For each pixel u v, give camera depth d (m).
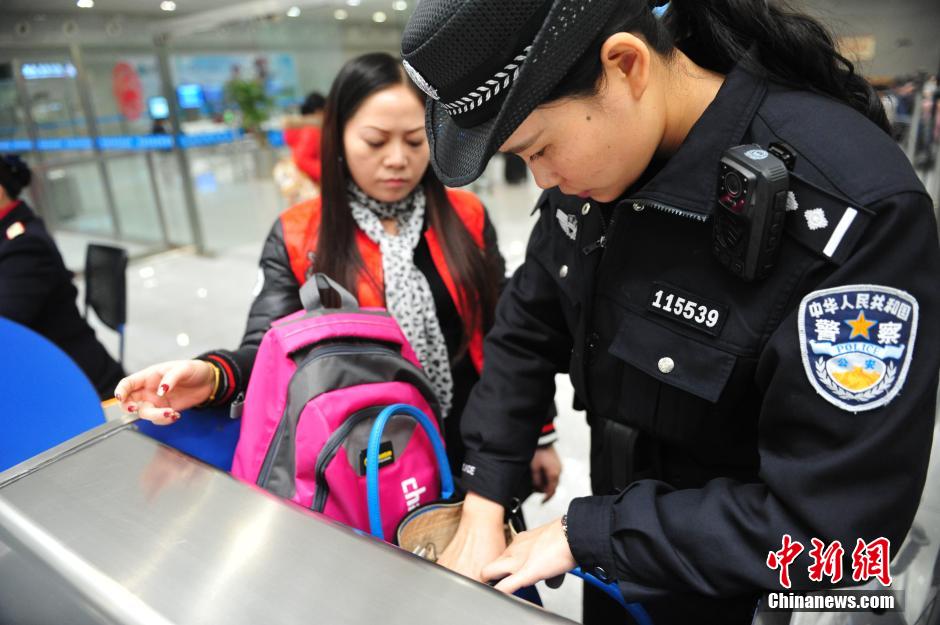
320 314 0.81
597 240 0.68
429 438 0.80
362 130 1.06
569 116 0.50
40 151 5.73
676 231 0.60
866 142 0.51
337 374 0.74
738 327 0.56
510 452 0.80
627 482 0.72
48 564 0.46
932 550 0.57
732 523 0.52
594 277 0.68
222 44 5.59
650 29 0.53
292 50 5.31
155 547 0.46
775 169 0.49
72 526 0.48
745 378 0.57
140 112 5.69
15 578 0.47
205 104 5.89
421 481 0.79
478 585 0.42
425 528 0.76
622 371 0.68
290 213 1.18
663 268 0.61
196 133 5.83
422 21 0.49
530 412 0.82
